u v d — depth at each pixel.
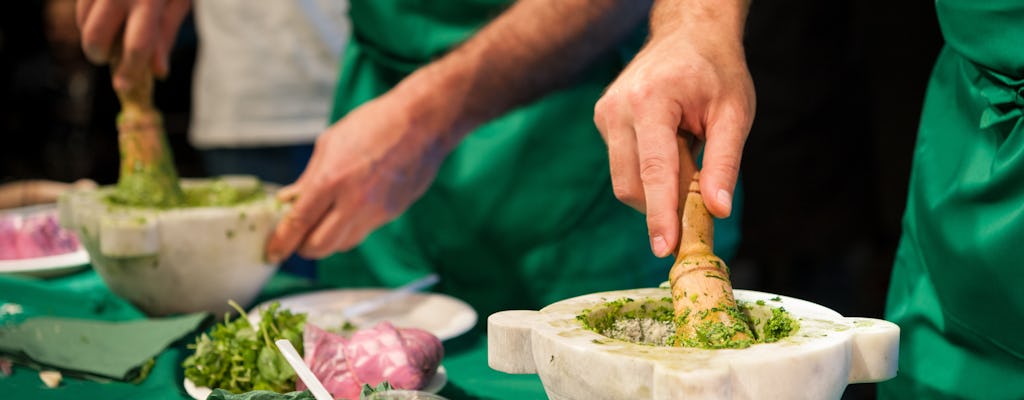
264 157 2.41
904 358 1.01
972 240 0.88
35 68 3.03
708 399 0.62
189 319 1.18
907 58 2.18
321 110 2.37
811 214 2.56
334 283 1.77
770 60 2.41
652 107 0.82
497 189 1.56
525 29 1.42
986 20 0.86
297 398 0.85
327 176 1.36
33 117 3.09
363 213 1.40
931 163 0.98
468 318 1.26
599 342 0.70
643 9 1.41
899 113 2.23
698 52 0.86
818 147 2.49
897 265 1.08
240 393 0.96
